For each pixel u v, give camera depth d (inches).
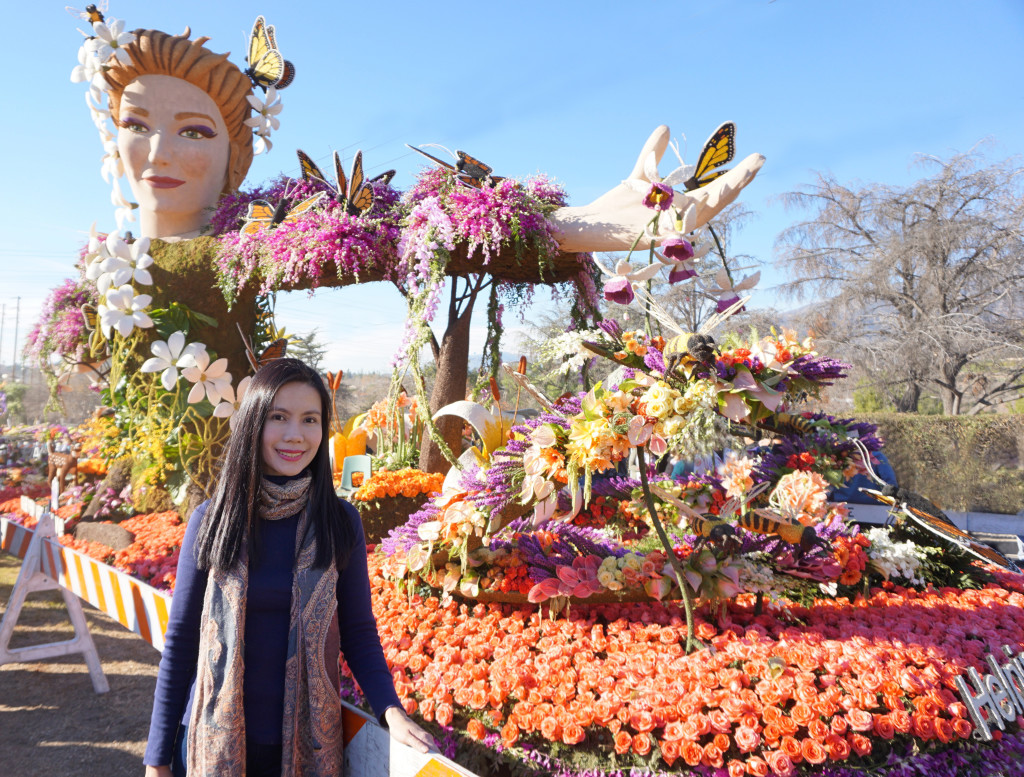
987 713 73.8
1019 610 101.7
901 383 821.2
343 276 156.6
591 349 74.9
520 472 83.0
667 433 70.7
